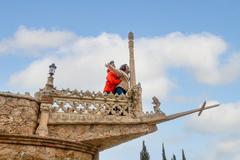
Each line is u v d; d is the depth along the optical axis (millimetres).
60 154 9891
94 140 10984
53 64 11266
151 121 11906
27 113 10117
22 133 9703
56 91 10984
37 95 10750
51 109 10578
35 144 9539
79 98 11227
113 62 13602
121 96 11938
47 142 9688
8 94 9938
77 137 10602
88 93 11398
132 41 14211
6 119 9680
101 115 11266
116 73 13289
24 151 9352
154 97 12508
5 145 9227
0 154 9062
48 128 10312
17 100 10070
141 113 11930
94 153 11336
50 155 9656
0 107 9727
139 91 12242
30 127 10031
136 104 11992
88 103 11297
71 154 10141
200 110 12617
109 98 11695
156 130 12141
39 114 10469
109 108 11523
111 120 11234
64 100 11008
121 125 11445
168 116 12242
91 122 10867
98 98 11508
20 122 9883
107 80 13586
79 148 10430
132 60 13703
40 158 9469
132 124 11641
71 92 11164
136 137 12102
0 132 9312
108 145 12203
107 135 11055
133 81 13219
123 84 13188
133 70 13461
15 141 9336
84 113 11062
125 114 11688
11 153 9188
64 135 10445
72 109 10938
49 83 10898
